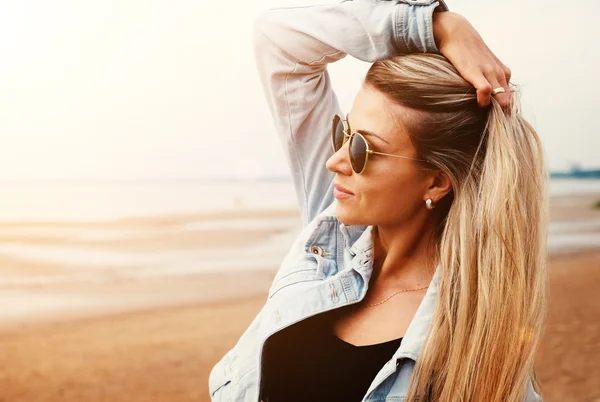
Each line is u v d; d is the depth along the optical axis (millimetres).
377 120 975
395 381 1006
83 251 13547
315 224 1207
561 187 20984
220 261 13125
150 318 9117
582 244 15008
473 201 981
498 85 975
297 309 1093
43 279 11312
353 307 1113
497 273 943
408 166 979
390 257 1104
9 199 18094
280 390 1101
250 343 1160
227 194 20766
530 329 972
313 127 1309
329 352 1075
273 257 13641
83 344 7828
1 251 13203
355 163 991
